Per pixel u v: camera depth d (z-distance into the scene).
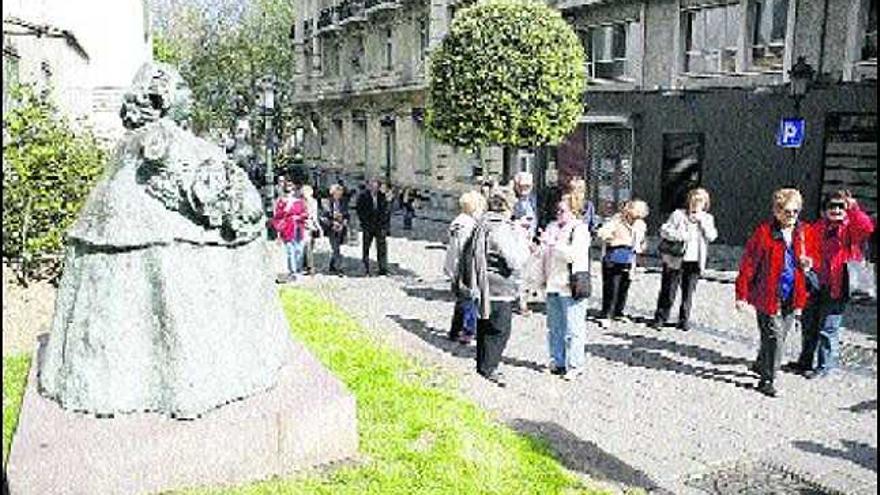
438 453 4.25
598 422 5.92
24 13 15.80
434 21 27.03
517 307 9.80
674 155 18.69
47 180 8.53
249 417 3.79
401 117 30.88
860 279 6.85
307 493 3.64
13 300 7.45
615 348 8.16
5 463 3.33
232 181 3.88
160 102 4.02
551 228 7.07
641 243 9.34
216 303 3.91
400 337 8.39
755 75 16.66
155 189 3.81
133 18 19.61
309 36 39.88
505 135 16.58
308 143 41.84
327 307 8.06
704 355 7.91
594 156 20.98
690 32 18.30
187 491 3.63
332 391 4.14
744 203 17.00
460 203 8.18
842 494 4.75
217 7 41.25
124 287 3.79
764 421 6.00
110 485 3.51
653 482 4.84
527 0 17.47
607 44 20.41
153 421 3.73
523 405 6.11
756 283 6.57
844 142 15.07
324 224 14.36
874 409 6.29
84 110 17.17
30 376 4.30
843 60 14.95
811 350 7.18
